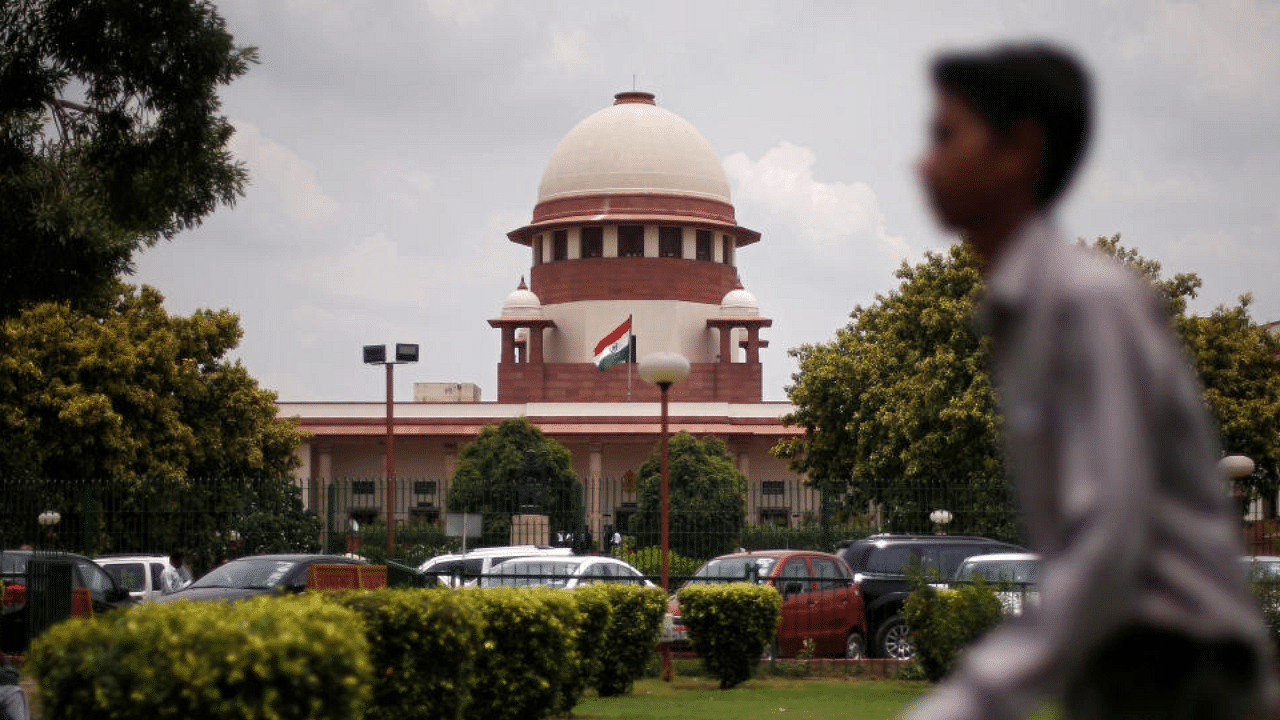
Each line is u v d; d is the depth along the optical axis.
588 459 69.06
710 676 19.47
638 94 75.56
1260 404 36.16
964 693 2.05
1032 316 2.24
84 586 21.44
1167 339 2.22
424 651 9.08
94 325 39.38
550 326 72.12
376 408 68.69
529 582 21.84
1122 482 2.07
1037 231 2.33
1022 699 2.03
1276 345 38.56
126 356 38.84
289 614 6.40
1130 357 2.15
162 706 5.80
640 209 71.69
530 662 11.45
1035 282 2.26
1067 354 2.18
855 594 22.23
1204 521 2.23
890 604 22.41
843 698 16.55
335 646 6.16
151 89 14.88
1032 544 2.29
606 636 15.66
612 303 71.62
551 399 70.81
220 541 29.55
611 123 73.38
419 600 9.16
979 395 35.34
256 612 6.32
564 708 13.90
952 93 2.38
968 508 26.59
